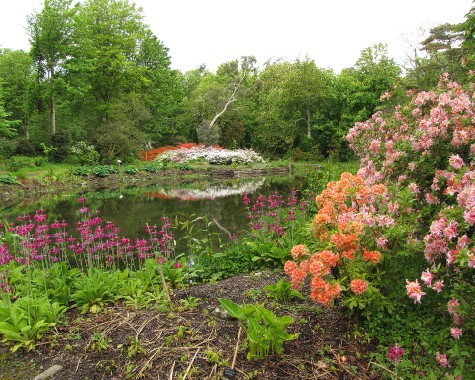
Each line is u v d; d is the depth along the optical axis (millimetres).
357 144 6113
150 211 10492
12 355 2707
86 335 2893
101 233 4699
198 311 3143
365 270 2672
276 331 2406
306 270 2555
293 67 29750
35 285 3711
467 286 2240
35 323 2959
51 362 2596
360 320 2822
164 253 5547
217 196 13766
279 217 6180
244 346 2541
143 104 28141
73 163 22000
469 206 2174
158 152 28031
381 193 2873
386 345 2555
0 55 29078
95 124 27828
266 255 4598
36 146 22094
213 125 30516
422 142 3275
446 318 2520
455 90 3674
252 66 41375
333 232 2641
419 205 3182
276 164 25469
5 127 21266
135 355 2553
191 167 24391
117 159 22844
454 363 2230
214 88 31969
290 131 29188
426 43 12625
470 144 3023
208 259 4805
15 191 15023
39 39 22328
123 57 26094
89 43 23922
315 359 2441
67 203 12680
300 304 3102
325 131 27828
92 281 3664
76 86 23359
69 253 6047
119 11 28219
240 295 3426
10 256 3785
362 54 26844
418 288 2139
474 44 7160
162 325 2930
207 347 2584
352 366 2361
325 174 7051
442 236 2314
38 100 24109
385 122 5211
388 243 2666
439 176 2965
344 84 27547
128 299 3545
